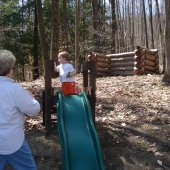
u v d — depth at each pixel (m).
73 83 5.39
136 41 36.12
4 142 2.42
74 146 3.57
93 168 3.32
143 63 11.43
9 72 2.54
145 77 10.34
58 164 4.01
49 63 4.88
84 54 24.06
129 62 12.08
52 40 12.86
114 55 12.76
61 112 4.16
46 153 4.33
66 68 5.31
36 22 22.58
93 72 5.06
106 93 8.16
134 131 5.16
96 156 3.44
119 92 8.20
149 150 4.37
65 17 19.12
